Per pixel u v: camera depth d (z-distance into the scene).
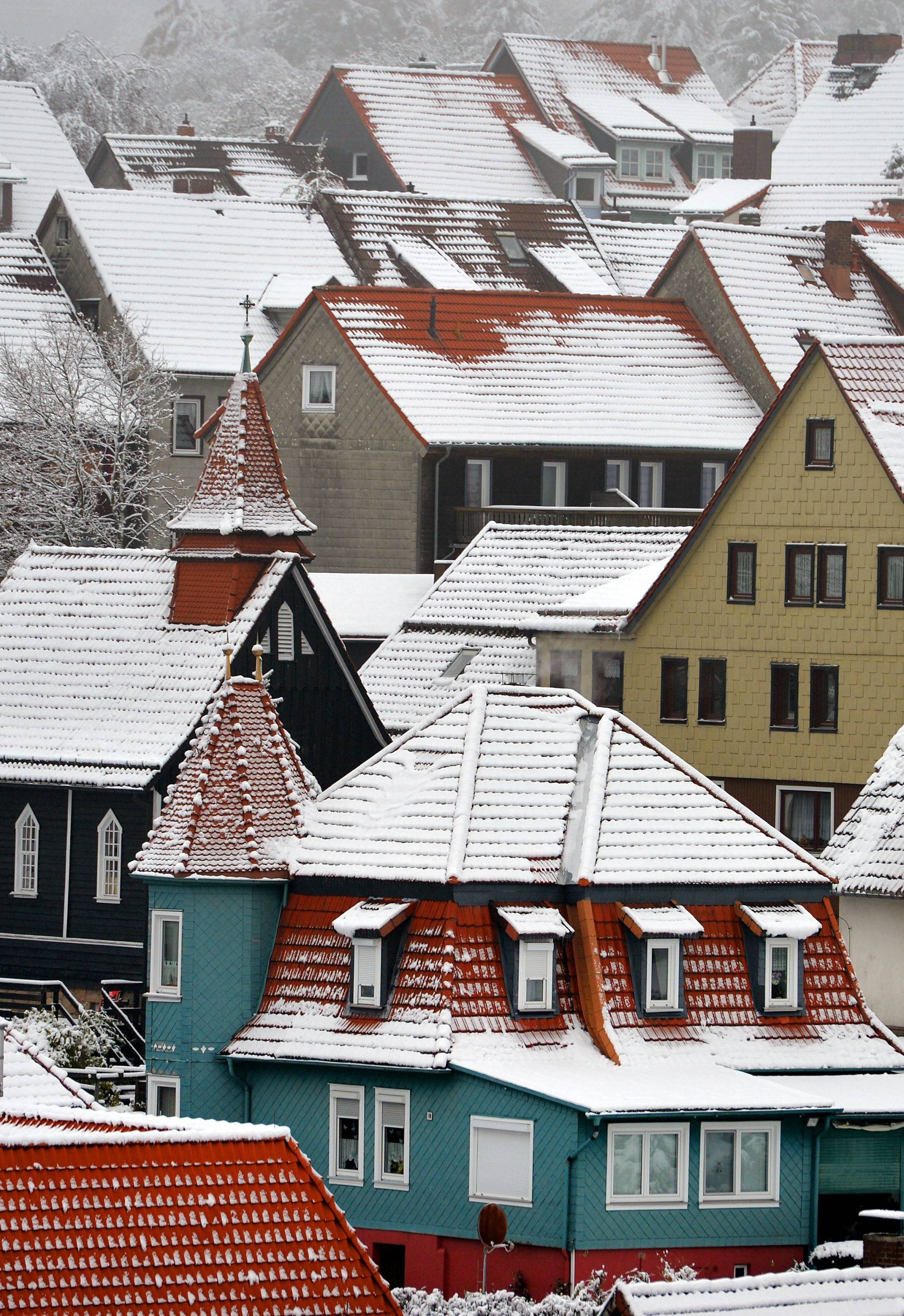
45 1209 112.06
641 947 170.88
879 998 196.62
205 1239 113.69
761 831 180.50
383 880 173.25
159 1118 123.25
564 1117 158.38
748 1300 123.12
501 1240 156.00
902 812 197.75
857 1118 165.25
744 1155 163.00
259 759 183.12
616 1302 122.31
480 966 169.00
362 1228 166.62
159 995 178.25
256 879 176.75
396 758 183.50
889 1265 133.50
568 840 175.12
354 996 170.38
